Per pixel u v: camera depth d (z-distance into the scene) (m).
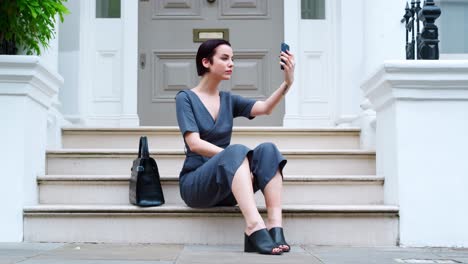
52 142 3.92
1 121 3.10
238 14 4.87
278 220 2.73
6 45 3.47
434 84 3.11
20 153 3.09
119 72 4.70
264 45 4.86
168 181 3.29
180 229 3.06
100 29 4.72
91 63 4.69
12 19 3.22
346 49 4.52
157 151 3.69
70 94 4.51
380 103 3.40
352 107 4.49
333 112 4.69
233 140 4.09
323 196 3.40
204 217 3.06
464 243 3.08
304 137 4.12
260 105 3.07
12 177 3.08
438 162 3.11
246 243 2.67
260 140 4.10
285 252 2.68
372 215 3.09
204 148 2.85
